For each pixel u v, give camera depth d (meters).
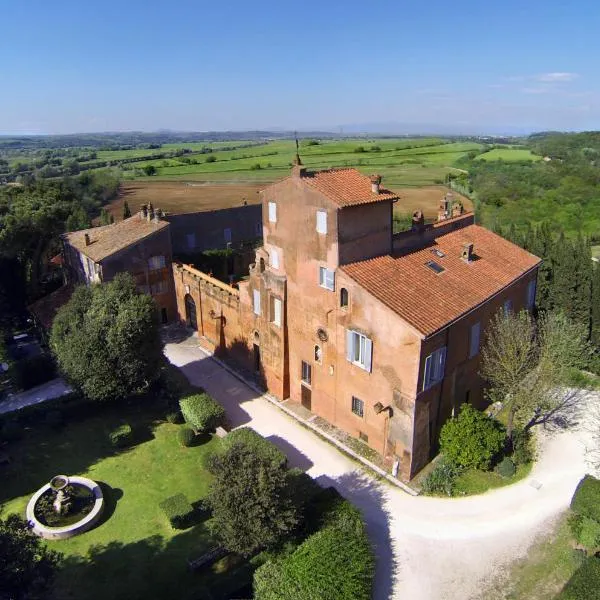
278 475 21.95
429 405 28.22
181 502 26.39
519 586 22.38
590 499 24.89
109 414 35.94
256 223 68.94
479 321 31.16
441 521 25.80
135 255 47.41
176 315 51.78
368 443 31.00
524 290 37.22
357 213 29.03
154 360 35.19
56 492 27.03
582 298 40.91
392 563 23.53
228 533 21.17
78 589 22.42
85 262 49.72
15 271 52.56
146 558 23.98
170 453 31.73
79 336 33.19
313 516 24.25
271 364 37.00
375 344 28.20
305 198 29.84
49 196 63.34
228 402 37.03
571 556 23.47
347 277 28.58
